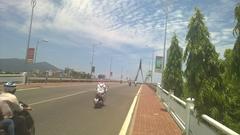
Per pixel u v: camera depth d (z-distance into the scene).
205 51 13.09
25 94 28.91
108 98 33.47
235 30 8.77
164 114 20.78
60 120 15.94
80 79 85.44
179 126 15.57
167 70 25.80
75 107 22.23
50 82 58.91
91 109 21.78
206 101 11.84
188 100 13.06
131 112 21.02
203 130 10.20
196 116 11.47
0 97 8.86
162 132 14.07
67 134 12.52
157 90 42.44
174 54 25.72
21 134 9.14
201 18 14.17
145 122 16.78
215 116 11.53
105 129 14.06
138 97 37.31
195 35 13.86
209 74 12.72
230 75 9.11
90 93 37.28
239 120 11.47
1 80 38.53
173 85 25.25
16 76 42.69
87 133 12.94
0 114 8.73
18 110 9.10
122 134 13.00
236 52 8.73
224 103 11.72
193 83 13.16
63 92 35.88
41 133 12.43
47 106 21.33
